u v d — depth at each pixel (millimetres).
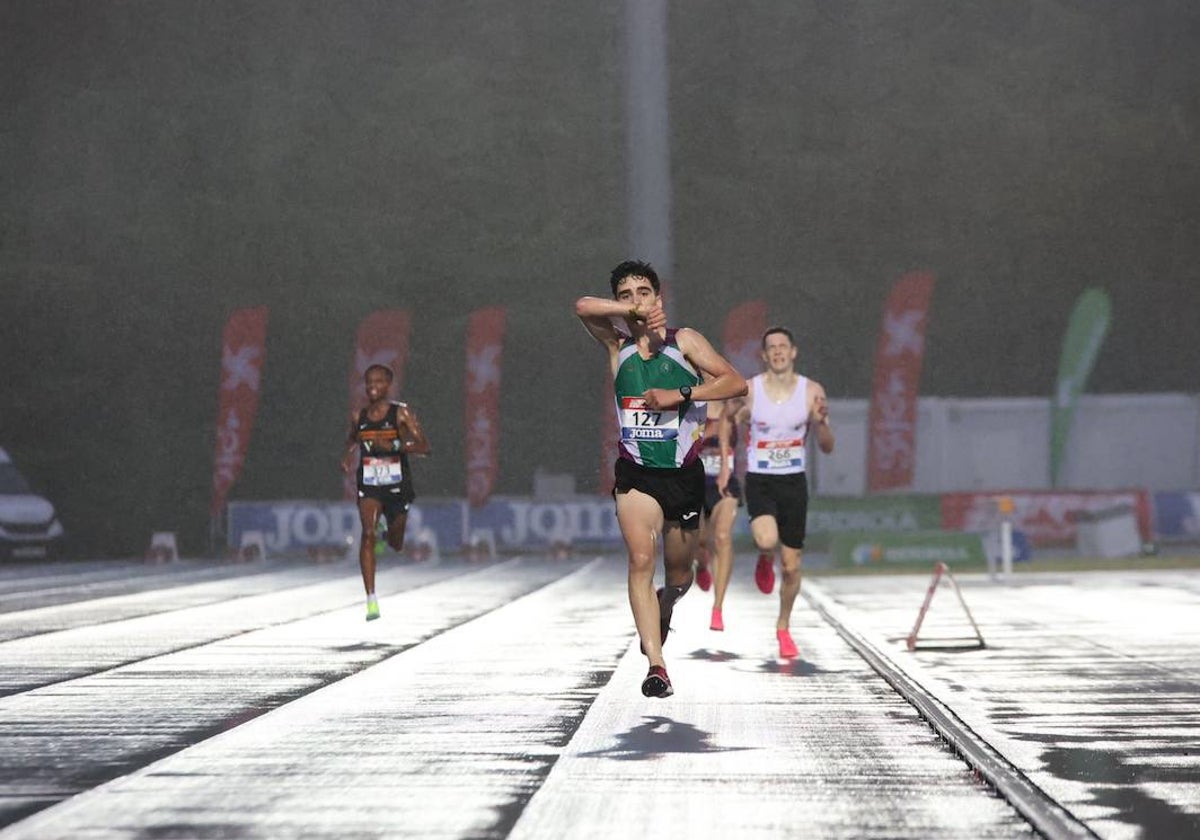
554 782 12102
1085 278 93375
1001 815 10750
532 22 93750
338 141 93750
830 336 94000
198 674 20438
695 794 11570
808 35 93562
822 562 65000
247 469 92562
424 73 94188
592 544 75375
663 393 14438
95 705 17109
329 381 93562
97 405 91188
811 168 94000
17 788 12070
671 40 94000
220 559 75750
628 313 14602
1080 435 76688
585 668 20891
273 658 22656
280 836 10164
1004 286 93562
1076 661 21562
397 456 28969
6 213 91875
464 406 94000
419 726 15281
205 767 12891
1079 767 12672
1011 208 93500
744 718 15781
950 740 13977
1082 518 62844
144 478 90750
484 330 78938
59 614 33219
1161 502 72750
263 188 93688
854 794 11570
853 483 75375
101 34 92375
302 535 74562
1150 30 92500
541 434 93375
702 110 94000
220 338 92875
